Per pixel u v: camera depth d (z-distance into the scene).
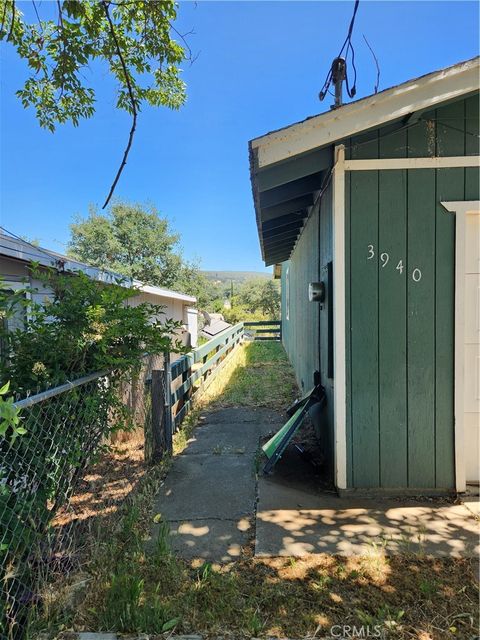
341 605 1.74
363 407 2.89
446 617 1.65
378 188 2.81
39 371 1.95
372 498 2.88
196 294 24.81
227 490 3.03
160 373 3.67
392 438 2.89
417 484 2.88
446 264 2.84
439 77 2.39
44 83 3.76
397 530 2.40
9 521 1.59
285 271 12.50
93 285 2.33
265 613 1.70
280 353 11.74
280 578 1.94
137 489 2.99
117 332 2.26
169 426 3.74
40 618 1.63
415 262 2.84
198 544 2.27
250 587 1.87
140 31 3.40
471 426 2.96
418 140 2.79
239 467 3.51
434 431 2.88
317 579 1.93
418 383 2.87
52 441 1.93
